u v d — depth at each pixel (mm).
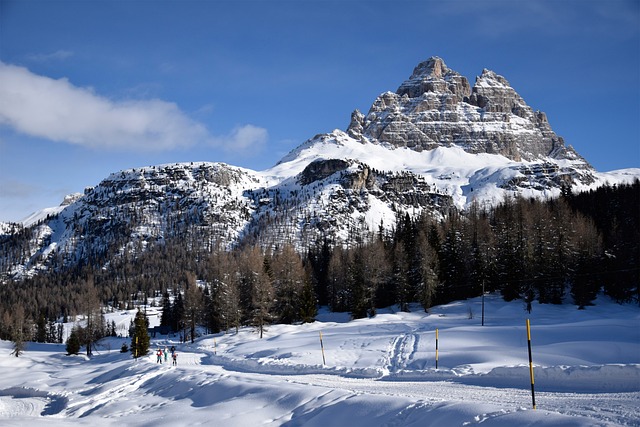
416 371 33062
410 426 18797
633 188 128625
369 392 25156
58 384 55062
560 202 120188
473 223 116000
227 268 117250
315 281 124312
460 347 48469
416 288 97875
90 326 106375
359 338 60844
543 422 15734
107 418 31641
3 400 47594
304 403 25391
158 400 34938
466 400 21219
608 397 19938
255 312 88438
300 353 51375
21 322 109188
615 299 90500
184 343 95750
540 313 83938
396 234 137875
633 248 90625
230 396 30453
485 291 102500
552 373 25094
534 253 94688
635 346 41750
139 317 83625
